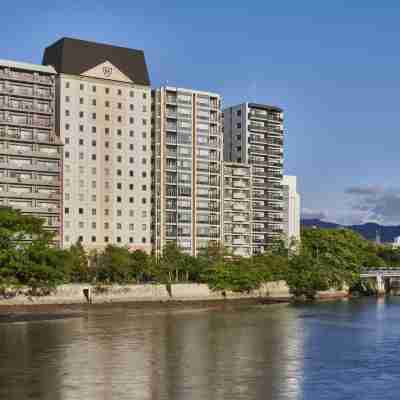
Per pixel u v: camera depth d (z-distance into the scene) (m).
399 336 100.31
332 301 187.38
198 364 72.81
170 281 176.25
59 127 191.12
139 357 77.06
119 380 63.53
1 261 142.12
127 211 199.38
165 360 75.19
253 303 174.12
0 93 182.50
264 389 60.62
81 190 192.50
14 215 149.50
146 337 96.19
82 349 83.06
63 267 152.25
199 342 91.19
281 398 57.44
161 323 117.62
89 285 159.25
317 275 198.88
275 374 67.75
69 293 155.62
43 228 164.62
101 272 170.00
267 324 117.50
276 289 199.00
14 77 184.88
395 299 198.62
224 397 57.38
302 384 63.03
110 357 76.88
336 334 102.44
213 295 182.00
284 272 199.50
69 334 99.38
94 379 63.88
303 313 143.25
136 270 174.25
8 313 134.25
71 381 62.88
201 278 182.75
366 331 106.94
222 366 71.81
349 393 59.56
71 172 191.25
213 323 118.56
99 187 195.38
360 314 140.62
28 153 183.50
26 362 72.88
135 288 166.75
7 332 101.94
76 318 126.50
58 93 192.12
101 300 160.12
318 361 76.31
